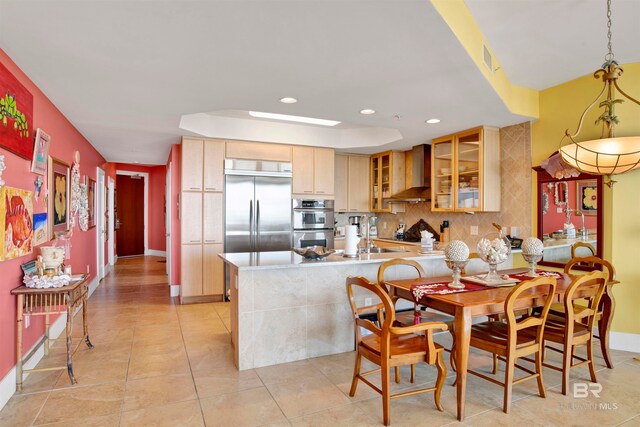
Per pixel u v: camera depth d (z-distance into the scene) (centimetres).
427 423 220
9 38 214
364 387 266
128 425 217
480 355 329
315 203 574
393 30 202
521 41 293
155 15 187
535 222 410
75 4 177
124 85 293
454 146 480
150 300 529
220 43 220
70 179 416
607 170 228
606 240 348
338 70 262
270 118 507
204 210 511
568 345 255
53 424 218
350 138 584
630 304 338
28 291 256
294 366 304
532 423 220
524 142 421
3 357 241
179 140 520
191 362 310
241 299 297
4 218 234
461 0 224
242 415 228
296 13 185
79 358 315
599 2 241
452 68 258
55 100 333
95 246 610
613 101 220
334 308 335
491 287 270
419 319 265
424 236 405
